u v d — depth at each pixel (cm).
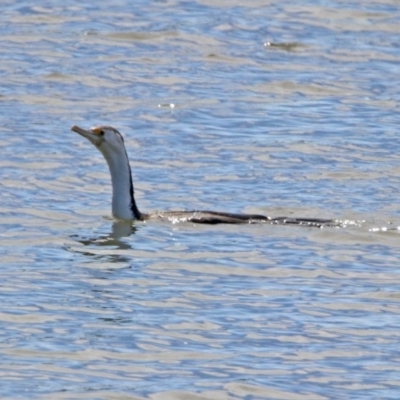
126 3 3706
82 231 1927
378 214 2045
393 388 1370
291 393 1351
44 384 1354
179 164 2355
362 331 1534
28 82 2948
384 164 2370
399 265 1797
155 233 1920
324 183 2239
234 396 1341
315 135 2584
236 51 3297
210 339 1495
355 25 3572
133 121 2659
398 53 3331
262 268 1764
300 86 3002
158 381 1370
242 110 2775
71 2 3691
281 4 3753
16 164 2312
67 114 2698
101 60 3162
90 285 1669
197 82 3008
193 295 1645
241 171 2316
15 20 3497
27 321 1533
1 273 1708
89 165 2325
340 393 1355
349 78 3083
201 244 1867
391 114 2783
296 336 1511
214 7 3700
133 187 2150
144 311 1579
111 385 1355
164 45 3325
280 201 2125
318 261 1802
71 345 1462
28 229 1930
